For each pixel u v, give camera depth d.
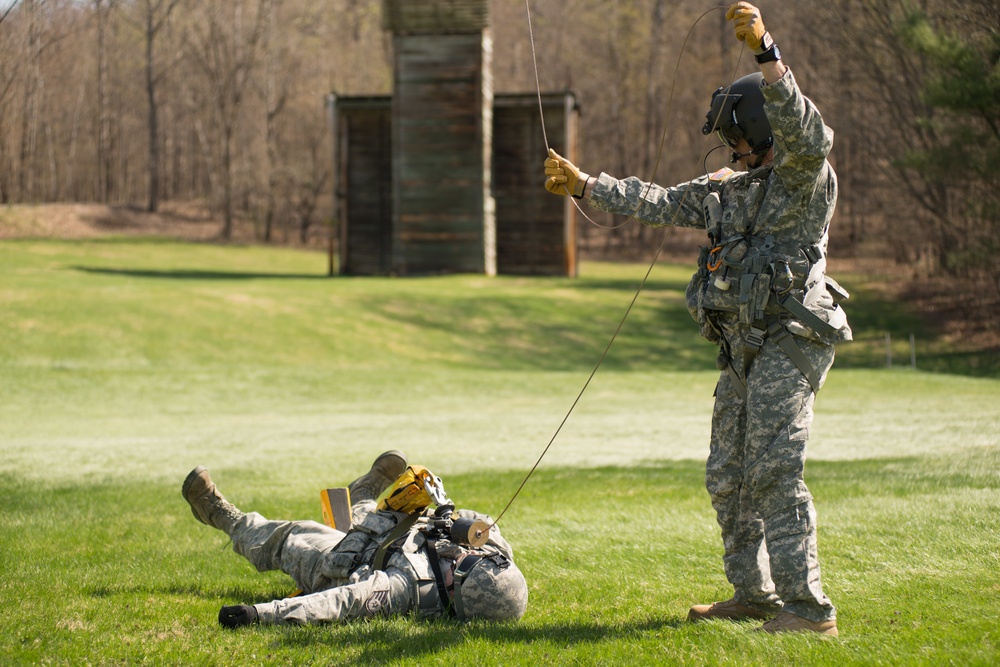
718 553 12.66
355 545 9.66
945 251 105.12
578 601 10.52
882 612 9.33
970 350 84.38
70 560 12.98
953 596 9.74
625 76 192.12
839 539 12.66
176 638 8.91
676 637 8.63
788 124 8.20
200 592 11.23
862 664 7.60
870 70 98.62
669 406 45.91
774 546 8.46
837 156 156.25
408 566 9.41
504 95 105.56
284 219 185.25
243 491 19.53
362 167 107.94
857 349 87.75
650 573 11.75
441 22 99.06
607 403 48.03
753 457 8.60
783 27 123.38
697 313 9.10
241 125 188.88
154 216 178.12
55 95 193.75
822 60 116.12
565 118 105.88
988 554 11.38
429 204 101.69
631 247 177.88
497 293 92.19
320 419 41.09
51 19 64.12
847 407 41.69
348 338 71.56
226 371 58.56
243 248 158.38
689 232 185.75
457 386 56.56
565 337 80.94
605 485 19.91
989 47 64.19
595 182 9.50
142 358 61.12
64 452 28.17
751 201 8.78
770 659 7.82
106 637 8.90
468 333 78.00
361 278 102.56
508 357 73.31
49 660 8.21
